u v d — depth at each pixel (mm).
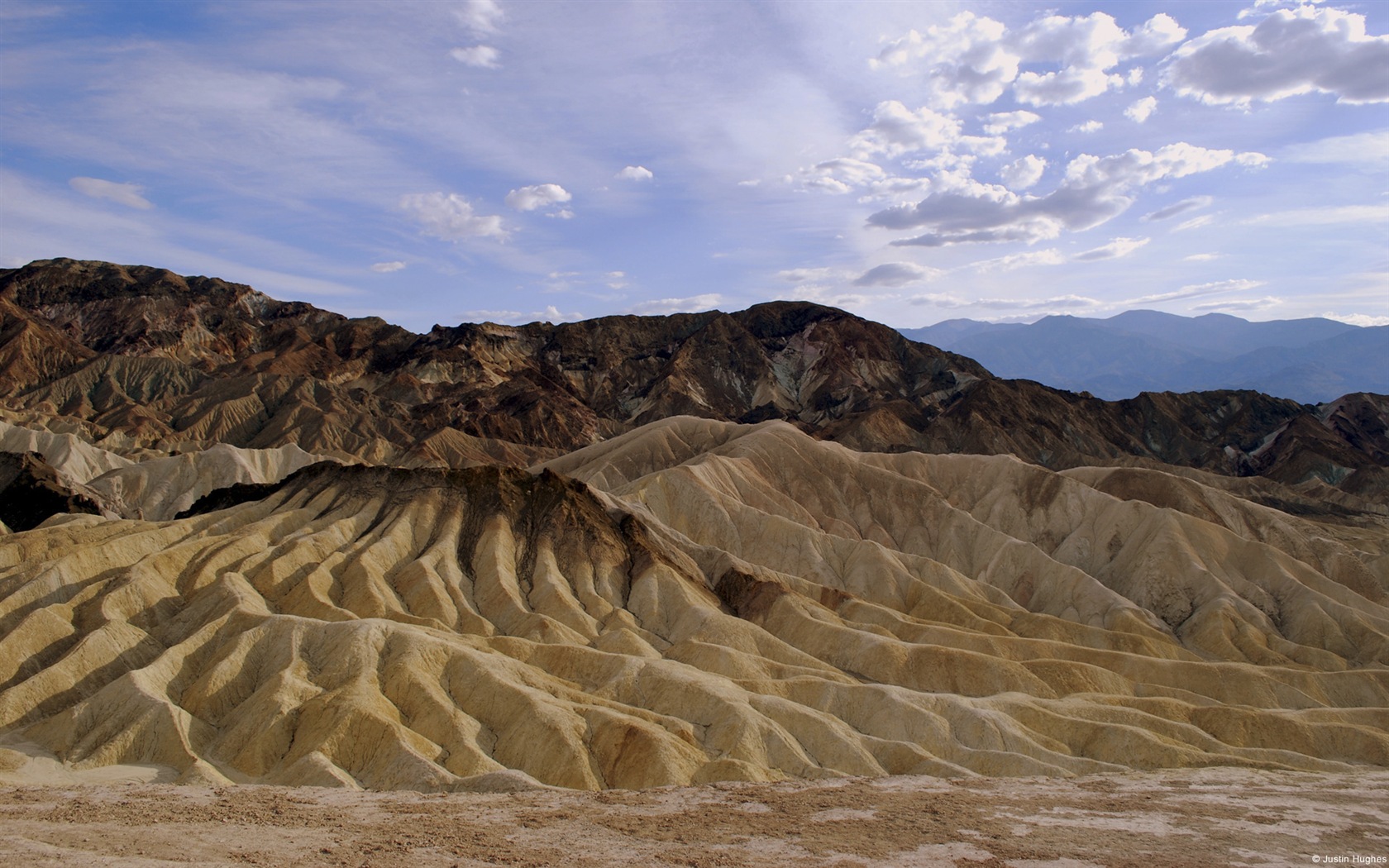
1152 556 121312
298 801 39406
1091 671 82938
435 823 35562
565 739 58000
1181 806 39594
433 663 67438
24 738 59312
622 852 31578
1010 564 125000
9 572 83688
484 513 107062
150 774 54469
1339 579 127000
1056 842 33781
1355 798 41406
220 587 81750
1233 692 83375
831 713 71250
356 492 108875
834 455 158750
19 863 27328
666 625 94000
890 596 110812
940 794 41656
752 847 32562
